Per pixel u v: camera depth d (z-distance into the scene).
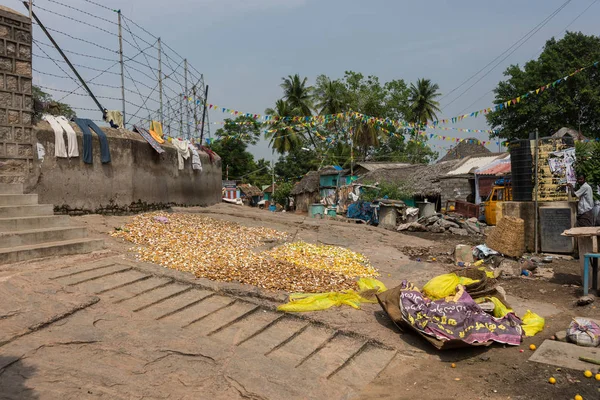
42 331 4.64
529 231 11.55
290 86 46.28
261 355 4.79
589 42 29.59
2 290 5.38
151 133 13.52
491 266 10.22
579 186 13.06
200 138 17.61
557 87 28.66
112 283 6.18
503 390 4.43
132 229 9.60
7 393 3.53
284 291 6.86
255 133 45.62
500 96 31.34
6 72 8.51
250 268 7.83
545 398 4.23
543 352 5.24
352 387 4.55
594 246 7.67
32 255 6.59
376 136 43.38
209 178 17.20
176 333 5.00
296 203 44.53
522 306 7.07
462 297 5.75
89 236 8.42
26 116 8.85
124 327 4.97
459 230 18.23
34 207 7.95
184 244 9.13
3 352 4.13
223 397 3.97
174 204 14.34
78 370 4.02
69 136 10.13
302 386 4.30
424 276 9.00
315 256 9.60
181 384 4.07
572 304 7.18
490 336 5.44
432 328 5.36
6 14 8.46
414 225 19.58
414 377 4.81
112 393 3.76
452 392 4.44
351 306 6.59
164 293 6.19
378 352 5.39
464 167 29.41
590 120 29.56
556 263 10.30
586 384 4.44
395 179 30.09
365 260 10.11
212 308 5.97
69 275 6.23
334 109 42.66
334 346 5.41
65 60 11.38
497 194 21.02
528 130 30.11
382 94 43.38
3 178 8.46
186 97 16.42
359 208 23.61
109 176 11.20
